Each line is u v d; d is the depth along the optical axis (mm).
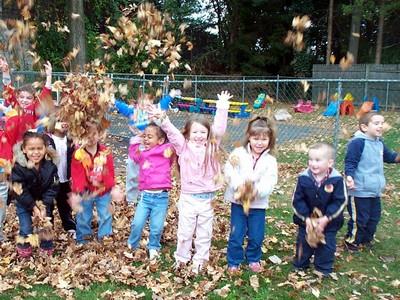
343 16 28000
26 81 10633
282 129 13086
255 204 4012
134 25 4918
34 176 4180
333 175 3930
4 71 4906
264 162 3973
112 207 5133
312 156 3902
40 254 4312
